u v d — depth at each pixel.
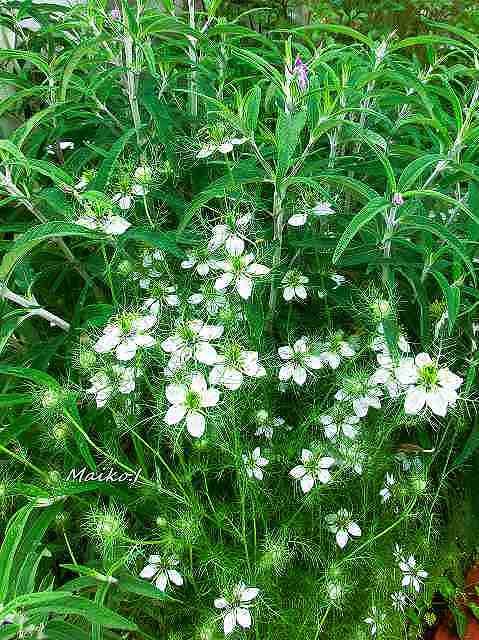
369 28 0.71
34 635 0.24
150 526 0.36
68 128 0.41
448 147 0.33
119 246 0.33
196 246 0.35
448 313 0.30
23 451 0.32
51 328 0.43
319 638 0.34
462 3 0.75
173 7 0.43
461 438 0.40
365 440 0.33
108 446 0.32
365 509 0.34
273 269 0.33
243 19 0.72
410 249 0.36
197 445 0.30
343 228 0.38
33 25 0.54
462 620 0.38
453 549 0.39
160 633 0.33
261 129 0.36
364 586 0.35
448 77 0.41
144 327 0.29
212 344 0.29
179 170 0.39
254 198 0.35
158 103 0.38
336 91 0.37
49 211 0.39
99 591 0.26
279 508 0.35
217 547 0.32
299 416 0.37
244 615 0.28
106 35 0.36
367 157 0.42
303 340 0.33
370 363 0.35
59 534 0.35
